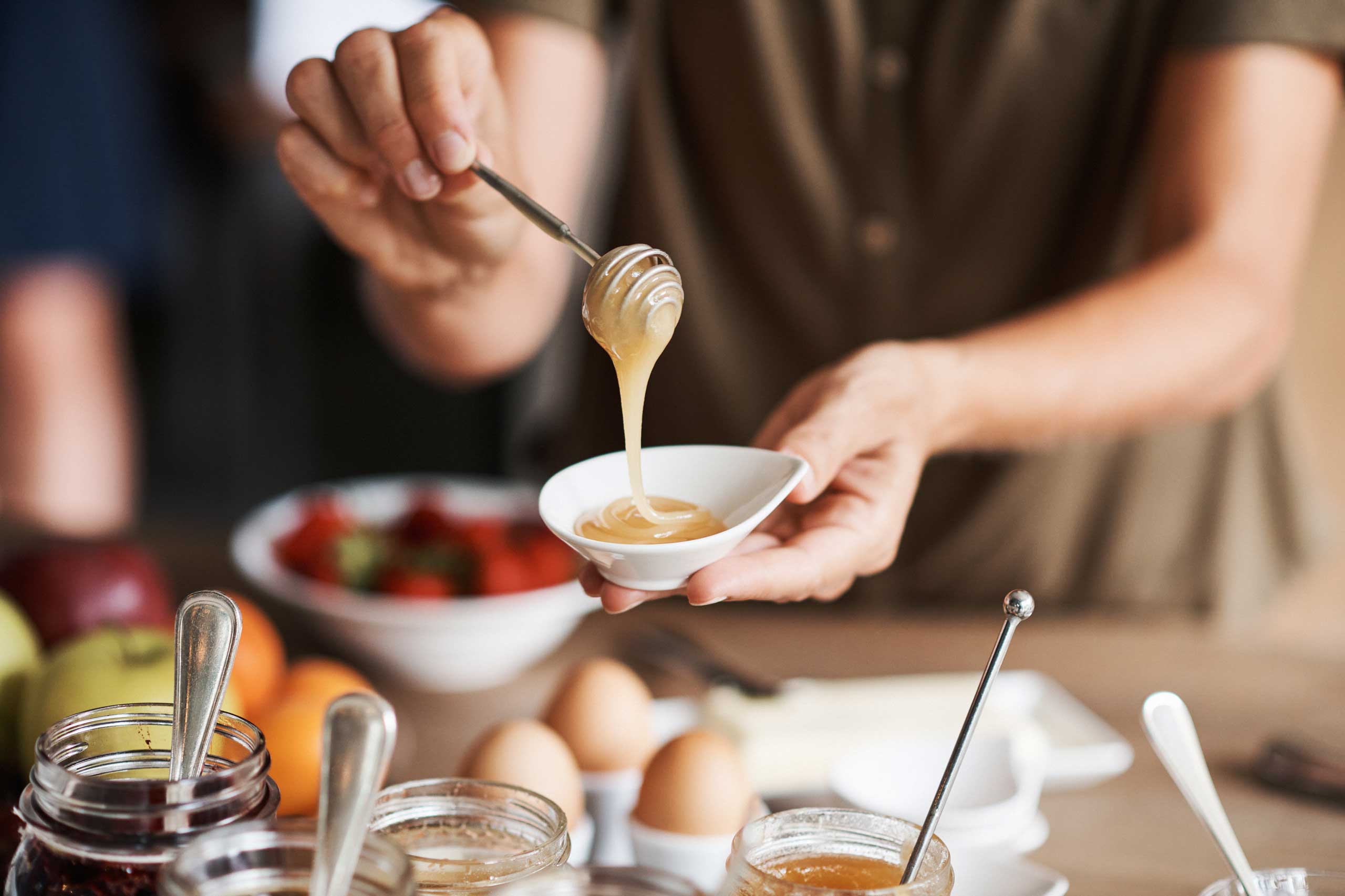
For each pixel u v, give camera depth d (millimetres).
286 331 4148
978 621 1514
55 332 2521
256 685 1005
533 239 1410
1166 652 1398
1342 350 2553
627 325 796
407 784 678
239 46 3873
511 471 3812
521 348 1557
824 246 1698
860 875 625
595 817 1015
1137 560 1747
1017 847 947
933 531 1761
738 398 1776
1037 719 1194
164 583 1379
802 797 1030
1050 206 1644
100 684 827
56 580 1115
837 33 1599
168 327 4070
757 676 1311
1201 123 1387
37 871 595
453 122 856
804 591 779
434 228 1046
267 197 4062
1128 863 928
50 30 2402
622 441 1847
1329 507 1867
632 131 1742
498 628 1244
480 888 589
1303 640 1948
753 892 568
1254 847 947
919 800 983
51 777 583
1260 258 1346
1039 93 1583
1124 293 1285
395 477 4129
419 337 1489
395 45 892
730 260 1764
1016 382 1101
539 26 1547
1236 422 1729
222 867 514
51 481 2555
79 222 2506
